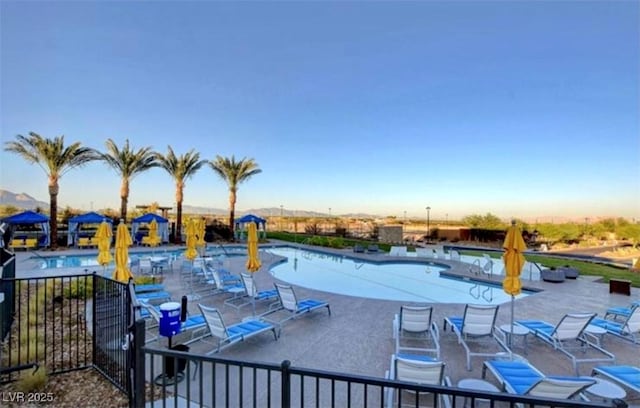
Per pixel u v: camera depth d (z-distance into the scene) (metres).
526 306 8.53
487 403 3.76
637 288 10.75
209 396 3.82
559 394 3.21
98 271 11.98
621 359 5.20
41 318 6.44
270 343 5.65
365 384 2.07
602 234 25.14
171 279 11.26
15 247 17.33
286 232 32.12
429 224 29.69
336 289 11.94
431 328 5.80
